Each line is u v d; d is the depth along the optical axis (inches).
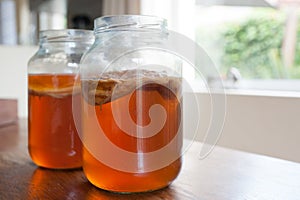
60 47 16.7
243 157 20.0
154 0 45.3
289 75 41.6
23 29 59.4
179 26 44.0
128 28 14.0
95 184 14.2
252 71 44.0
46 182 15.2
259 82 43.0
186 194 13.7
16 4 59.2
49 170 17.0
